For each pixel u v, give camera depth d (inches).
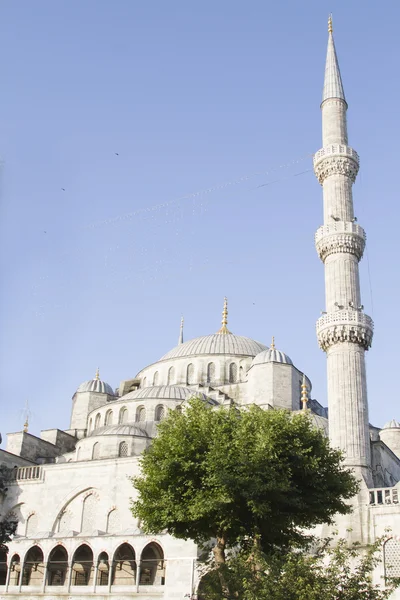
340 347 2512.3
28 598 2327.8
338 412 2426.2
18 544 2442.2
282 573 1373.0
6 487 2910.9
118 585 2246.6
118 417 3216.0
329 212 2778.1
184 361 3624.5
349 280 2632.9
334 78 3043.8
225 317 4077.3
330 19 3223.4
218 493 1574.8
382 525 2193.7
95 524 2667.3
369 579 1323.8
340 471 1838.1
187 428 1749.5
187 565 2092.8
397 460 3134.8
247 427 1710.1
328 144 2901.1
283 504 1664.6
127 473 2682.1
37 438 3270.2
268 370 3255.4
